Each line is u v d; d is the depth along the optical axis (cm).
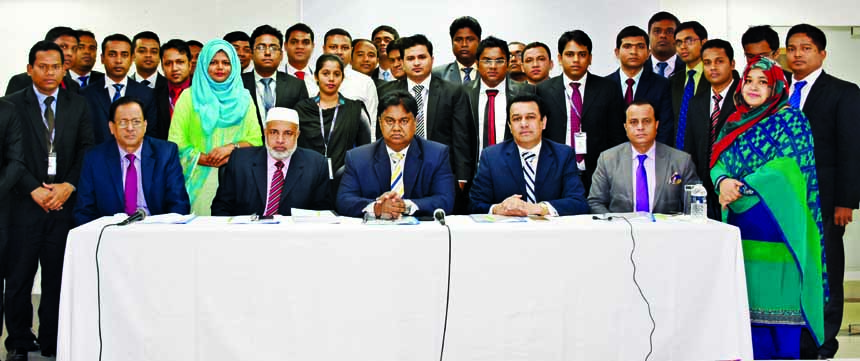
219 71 367
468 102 410
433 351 245
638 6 426
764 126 304
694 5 424
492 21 430
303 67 420
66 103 345
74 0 419
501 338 247
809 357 327
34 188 326
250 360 238
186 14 420
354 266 241
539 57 424
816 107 371
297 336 240
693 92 410
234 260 238
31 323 340
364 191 312
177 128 369
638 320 252
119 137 310
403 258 243
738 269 253
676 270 253
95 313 237
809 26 376
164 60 407
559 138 414
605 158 339
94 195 313
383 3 426
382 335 243
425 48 407
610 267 250
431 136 405
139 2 417
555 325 249
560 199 311
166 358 238
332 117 397
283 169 321
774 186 294
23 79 375
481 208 329
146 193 315
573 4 428
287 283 240
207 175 368
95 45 415
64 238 333
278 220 268
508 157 330
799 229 294
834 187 364
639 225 255
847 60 446
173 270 238
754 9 429
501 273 246
